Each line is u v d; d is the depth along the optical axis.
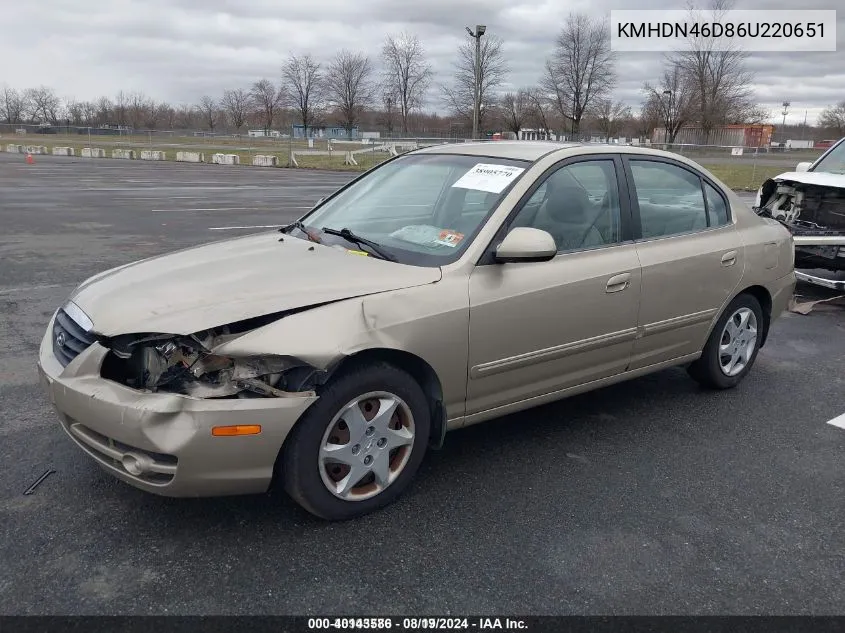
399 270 3.31
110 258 9.16
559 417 4.47
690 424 4.42
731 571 2.94
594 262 3.85
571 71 47.53
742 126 45.94
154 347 2.86
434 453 3.92
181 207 15.30
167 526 3.11
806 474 3.82
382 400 3.15
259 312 2.89
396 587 2.77
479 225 3.55
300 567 2.86
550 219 3.76
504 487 3.55
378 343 3.02
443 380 3.33
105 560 2.87
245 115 73.56
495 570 2.89
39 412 4.27
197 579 2.77
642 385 5.11
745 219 4.89
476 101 31.89
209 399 2.76
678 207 4.46
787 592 2.82
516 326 3.52
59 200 16.14
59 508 3.23
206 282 3.18
